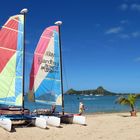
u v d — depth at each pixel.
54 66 20.45
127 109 45.47
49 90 20.12
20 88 18.73
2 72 18.23
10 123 16.06
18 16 19.09
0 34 18.25
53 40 20.58
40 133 16.17
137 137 16.02
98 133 16.95
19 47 18.94
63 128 18.00
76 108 49.06
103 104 68.25
